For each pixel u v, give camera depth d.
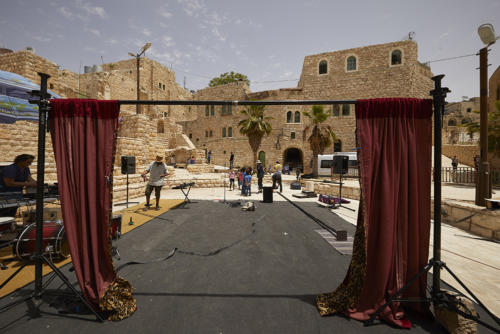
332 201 8.33
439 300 2.17
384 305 2.21
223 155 31.27
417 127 2.37
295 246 4.38
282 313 2.36
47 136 8.23
